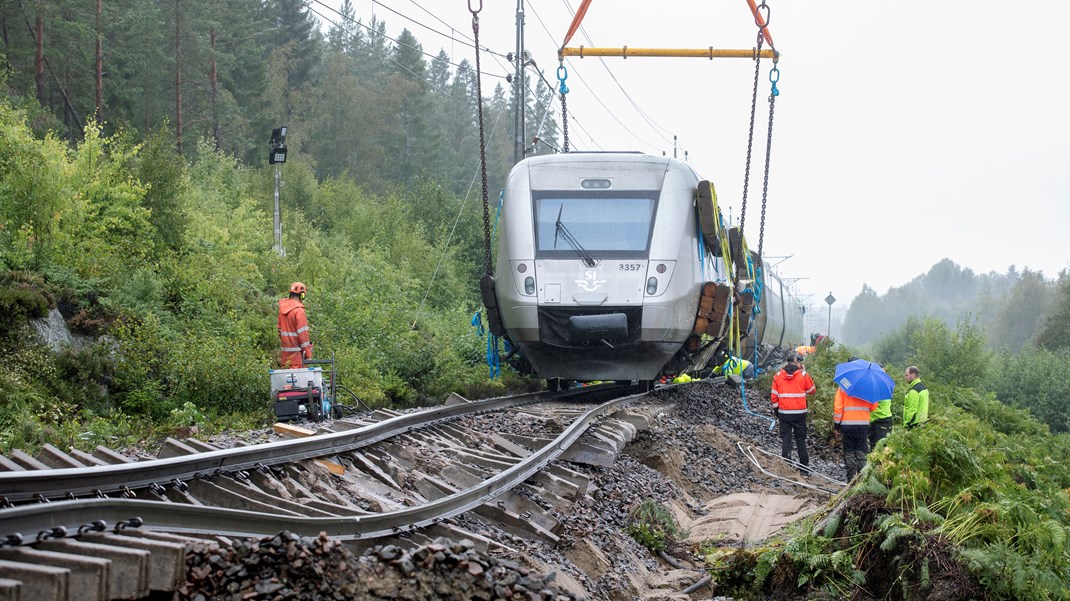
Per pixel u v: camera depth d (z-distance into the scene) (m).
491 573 5.07
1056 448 20.34
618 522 9.31
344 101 68.12
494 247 36.69
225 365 13.63
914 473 7.66
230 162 34.34
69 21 38.16
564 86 18.02
